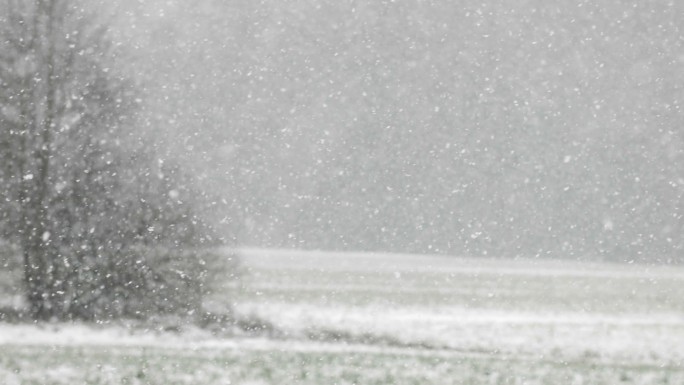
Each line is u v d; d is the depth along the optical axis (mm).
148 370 65688
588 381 66188
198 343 82312
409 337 93312
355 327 99062
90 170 95438
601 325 109938
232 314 94875
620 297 152875
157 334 87562
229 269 94938
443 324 107688
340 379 63906
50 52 98000
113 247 94000
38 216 94938
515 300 142875
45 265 94125
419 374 66938
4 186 95438
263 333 89625
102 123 97250
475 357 79312
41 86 97062
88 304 93375
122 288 93500
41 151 96125
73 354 72625
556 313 124312
